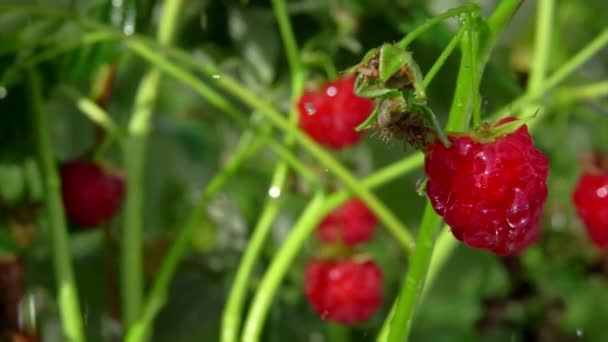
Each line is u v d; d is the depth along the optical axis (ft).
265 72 1.77
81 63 1.54
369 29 1.64
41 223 1.75
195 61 1.48
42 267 1.75
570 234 1.84
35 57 1.50
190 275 1.86
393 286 1.94
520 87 1.64
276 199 1.53
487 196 1.12
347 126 1.55
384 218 1.50
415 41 1.56
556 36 1.87
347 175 1.50
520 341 1.82
